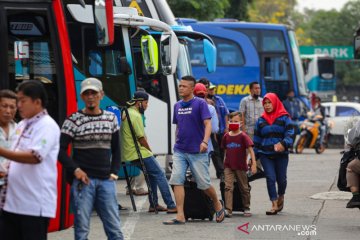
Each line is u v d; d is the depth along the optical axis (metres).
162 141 41.59
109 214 20.09
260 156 29.78
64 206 23.88
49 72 24.38
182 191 27.47
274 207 29.78
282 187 29.92
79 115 20.02
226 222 28.02
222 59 70.69
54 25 24.48
